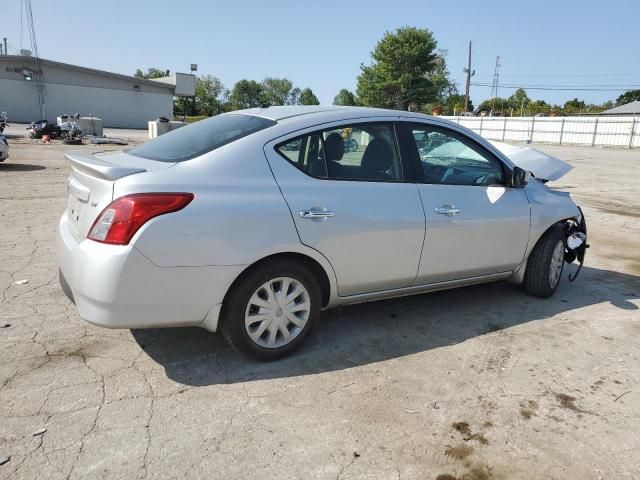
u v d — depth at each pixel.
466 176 4.19
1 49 51.84
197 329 3.83
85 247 2.87
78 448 2.48
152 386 3.05
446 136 4.10
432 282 4.05
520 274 4.72
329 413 2.88
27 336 3.61
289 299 3.36
